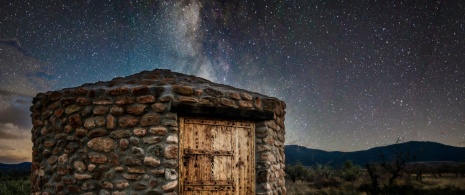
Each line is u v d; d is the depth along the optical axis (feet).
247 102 19.54
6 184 55.16
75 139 17.67
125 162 16.65
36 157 20.25
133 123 16.97
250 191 19.35
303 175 98.68
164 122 16.93
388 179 78.23
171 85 17.58
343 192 61.87
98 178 16.87
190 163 17.67
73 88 19.38
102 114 17.39
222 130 18.89
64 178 17.72
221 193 18.30
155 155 16.60
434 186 65.51
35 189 19.65
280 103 22.57
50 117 19.29
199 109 17.54
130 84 18.67
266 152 19.88
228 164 18.79
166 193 16.26
